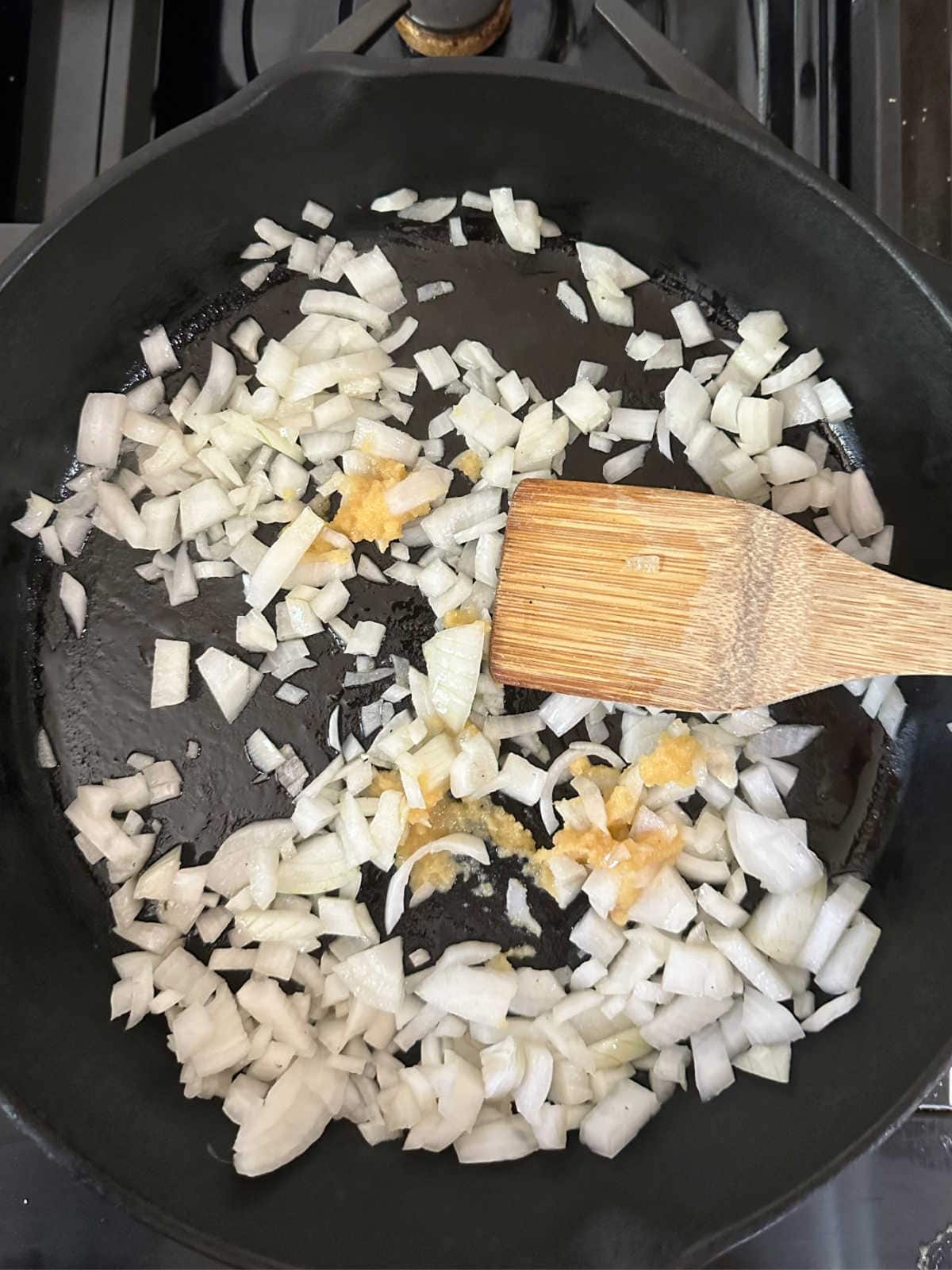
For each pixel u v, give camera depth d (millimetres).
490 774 292
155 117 311
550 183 301
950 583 293
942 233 301
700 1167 278
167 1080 284
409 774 287
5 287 260
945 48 300
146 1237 270
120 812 298
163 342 307
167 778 297
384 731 296
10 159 305
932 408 285
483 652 298
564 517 268
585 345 310
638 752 298
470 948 294
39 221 305
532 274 310
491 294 310
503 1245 266
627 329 310
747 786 302
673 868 296
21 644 301
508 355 309
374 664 299
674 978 289
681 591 261
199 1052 282
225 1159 275
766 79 310
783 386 308
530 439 302
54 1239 269
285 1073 282
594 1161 283
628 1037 294
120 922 292
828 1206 271
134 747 299
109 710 300
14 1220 269
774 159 260
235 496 299
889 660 251
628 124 270
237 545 299
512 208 305
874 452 308
